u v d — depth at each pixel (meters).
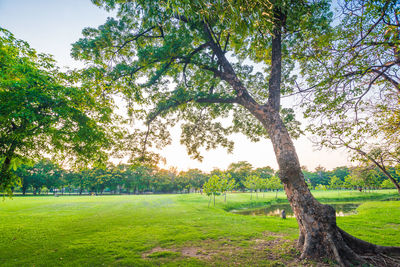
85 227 12.48
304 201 6.61
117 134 10.85
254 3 3.74
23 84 6.04
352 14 6.04
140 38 11.22
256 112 8.62
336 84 7.16
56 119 6.91
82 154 9.80
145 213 19.27
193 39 10.09
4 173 7.27
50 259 6.91
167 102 11.17
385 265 5.49
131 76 10.43
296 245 7.31
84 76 8.02
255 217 16.97
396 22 5.21
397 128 9.20
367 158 13.43
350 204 35.38
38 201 32.44
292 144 7.44
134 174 80.44
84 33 10.57
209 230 11.38
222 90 13.09
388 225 11.88
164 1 4.84
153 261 6.63
